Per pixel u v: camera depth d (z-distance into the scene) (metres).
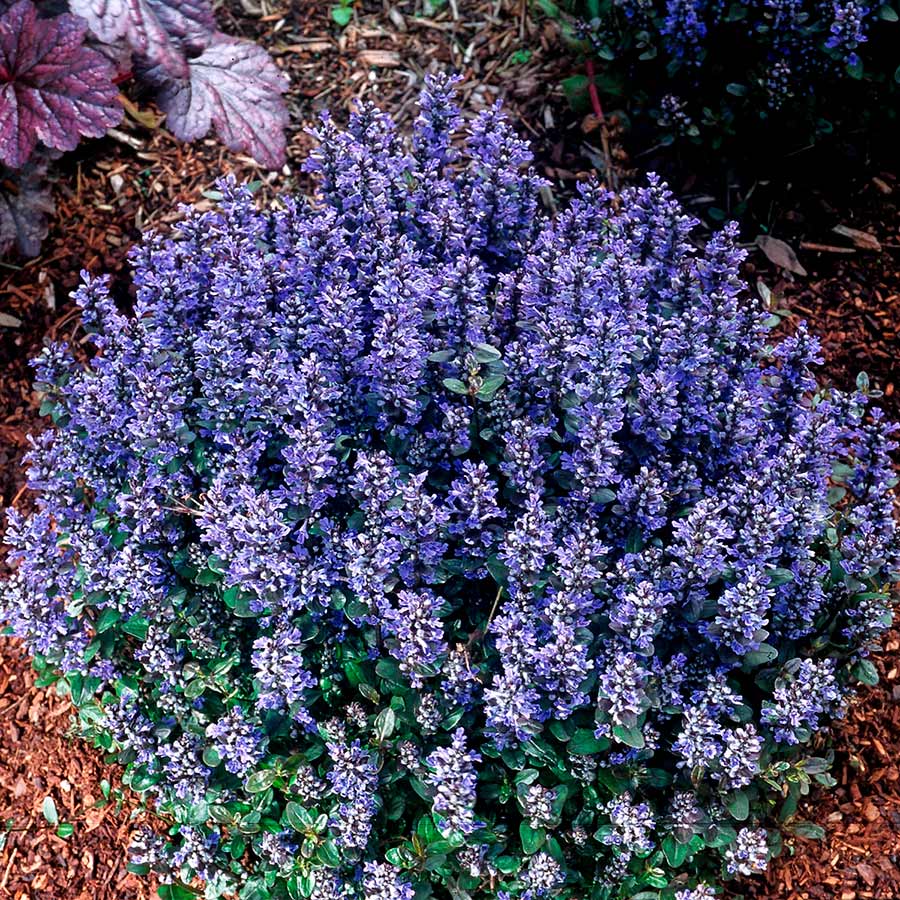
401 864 0.77
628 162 1.10
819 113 1.04
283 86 1.00
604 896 0.78
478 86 1.14
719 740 0.79
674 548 0.78
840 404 0.85
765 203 1.08
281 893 0.80
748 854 0.77
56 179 1.09
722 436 0.82
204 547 0.83
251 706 0.81
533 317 0.83
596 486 0.79
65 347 0.85
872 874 0.86
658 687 0.78
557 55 1.15
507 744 0.77
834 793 0.88
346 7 1.18
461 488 0.78
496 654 0.79
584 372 0.81
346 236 0.86
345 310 0.80
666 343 0.82
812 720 0.78
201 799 0.78
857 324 1.04
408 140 1.11
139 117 1.11
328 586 0.79
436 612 0.77
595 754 0.78
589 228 0.89
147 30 0.94
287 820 0.77
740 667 0.80
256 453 0.80
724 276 0.84
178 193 1.09
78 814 0.89
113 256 1.06
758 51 1.02
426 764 0.77
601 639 0.78
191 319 0.84
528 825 0.76
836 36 0.96
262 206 1.08
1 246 1.03
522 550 0.77
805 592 0.80
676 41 1.01
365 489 0.77
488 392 0.80
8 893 0.87
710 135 1.07
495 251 0.87
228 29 1.17
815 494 0.82
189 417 0.83
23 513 0.98
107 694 0.83
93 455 0.84
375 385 0.81
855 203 1.08
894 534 0.83
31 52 0.93
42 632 0.80
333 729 0.78
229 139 0.99
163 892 0.81
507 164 0.85
